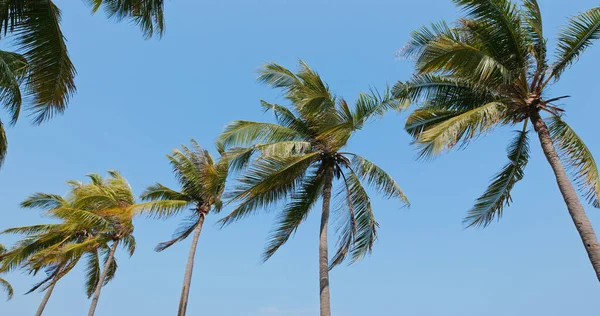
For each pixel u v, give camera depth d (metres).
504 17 10.42
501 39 10.66
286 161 13.06
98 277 26.16
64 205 23.94
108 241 24.19
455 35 10.69
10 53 8.68
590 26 10.49
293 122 15.11
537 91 10.88
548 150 10.27
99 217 21.06
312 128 14.82
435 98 12.07
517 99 10.84
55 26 7.59
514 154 12.39
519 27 10.52
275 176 13.08
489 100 11.47
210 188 20.09
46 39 7.57
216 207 21.19
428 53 10.29
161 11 9.07
